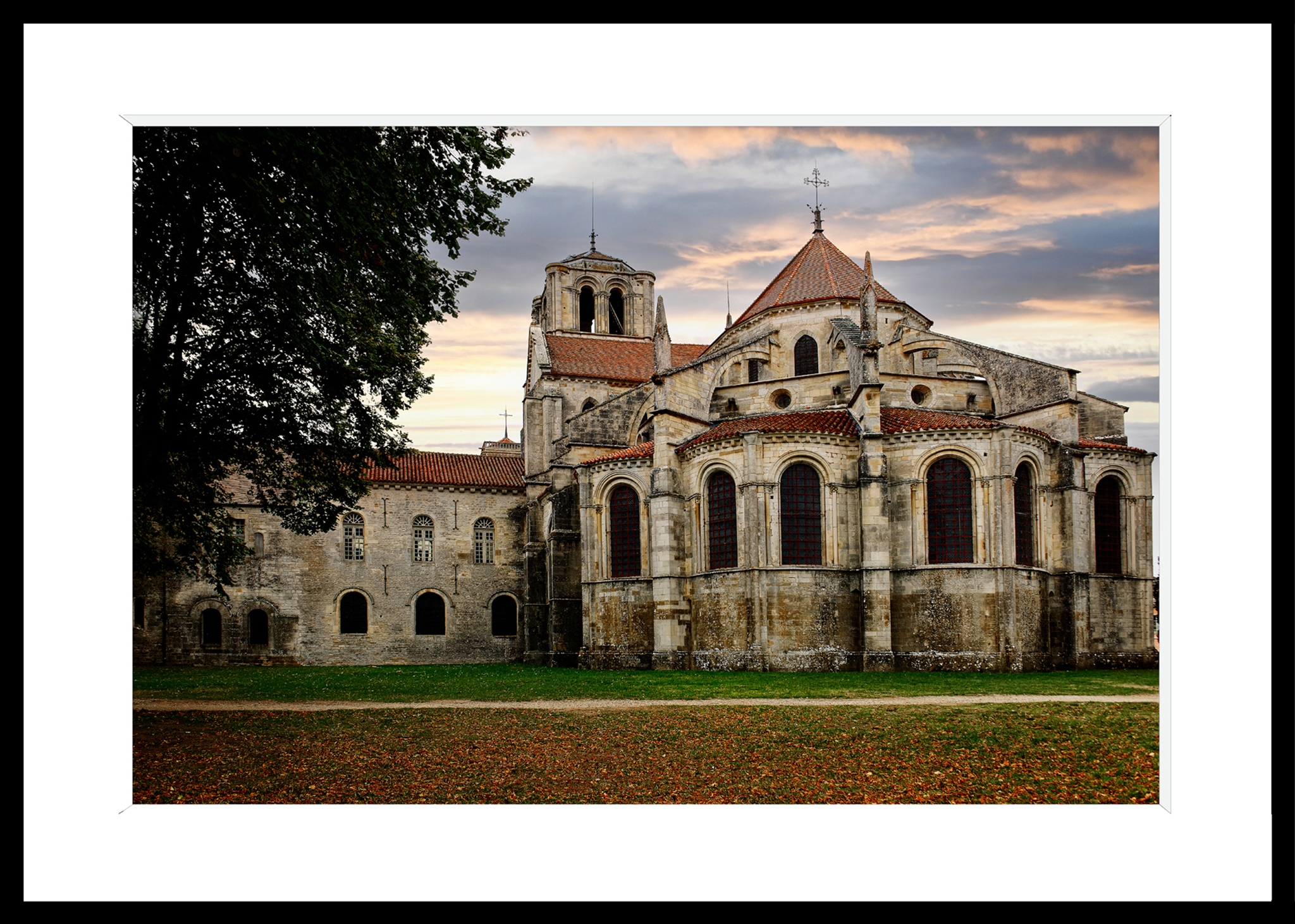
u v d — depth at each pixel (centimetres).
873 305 4609
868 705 2822
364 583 6400
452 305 3128
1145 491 5028
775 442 4441
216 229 2436
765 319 5872
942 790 2022
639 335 7900
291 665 6125
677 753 2277
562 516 5709
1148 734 2381
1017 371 5044
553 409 6650
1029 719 2555
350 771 2123
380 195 2592
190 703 3069
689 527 4759
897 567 4425
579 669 5038
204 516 3462
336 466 3278
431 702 3084
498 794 1988
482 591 6688
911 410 4903
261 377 2834
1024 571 4375
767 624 4350
